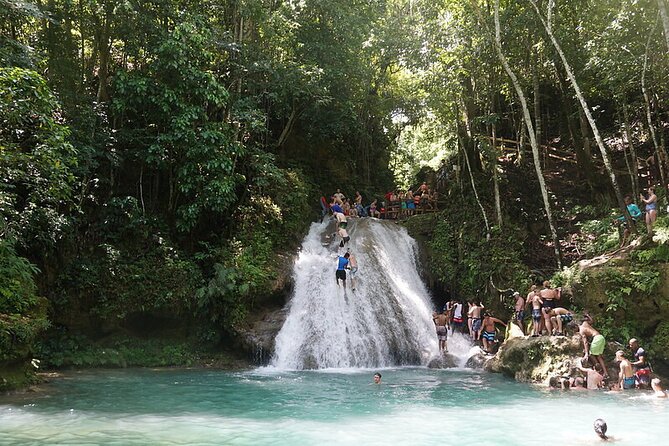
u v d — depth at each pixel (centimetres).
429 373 1387
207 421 830
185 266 1645
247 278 1619
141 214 1678
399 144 3616
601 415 884
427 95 2228
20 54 1278
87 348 1502
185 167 1644
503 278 1684
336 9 2130
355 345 1547
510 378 1292
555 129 2638
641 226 1532
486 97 2278
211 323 1628
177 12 1700
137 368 1480
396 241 1984
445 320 1573
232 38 1845
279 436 739
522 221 1944
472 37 1927
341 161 2683
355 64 2319
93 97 1670
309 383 1218
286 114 2295
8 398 1009
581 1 1859
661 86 1750
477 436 745
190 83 1656
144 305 1558
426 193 2308
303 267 1800
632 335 1278
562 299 1417
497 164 2055
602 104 2466
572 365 1180
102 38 1717
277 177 1859
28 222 1339
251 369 1472
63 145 1156
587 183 2100
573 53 1886
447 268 1869
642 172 2056
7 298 1133
